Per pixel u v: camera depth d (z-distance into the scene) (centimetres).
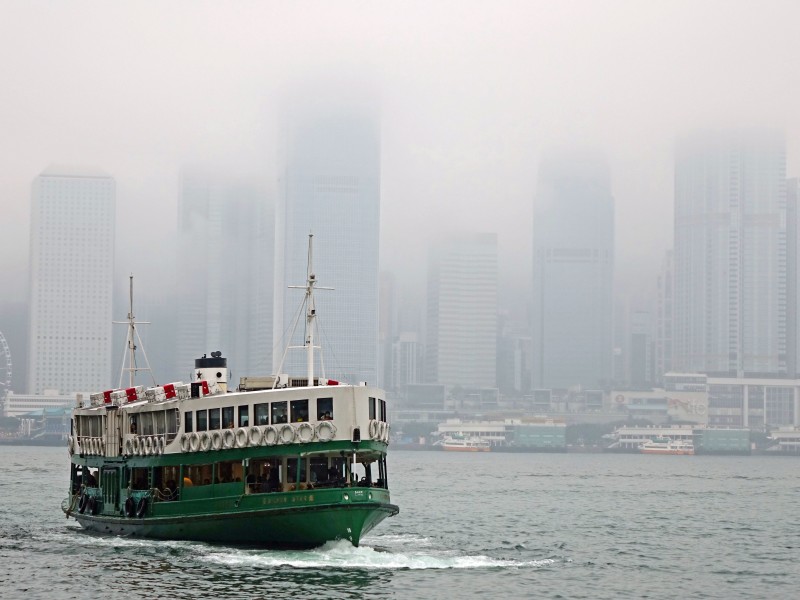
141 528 10250
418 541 12175
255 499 9425
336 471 9512
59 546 10319
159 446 10075
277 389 9675
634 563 10875
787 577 10138
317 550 9550
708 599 8938
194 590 8281
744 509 18575
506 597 8575
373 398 9606
